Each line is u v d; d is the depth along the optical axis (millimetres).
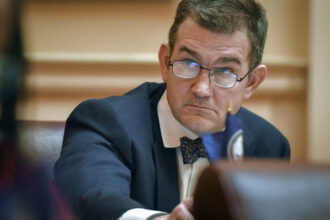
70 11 9516
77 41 9570
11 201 1552
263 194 1656
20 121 1661
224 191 1666
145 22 9719
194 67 4316
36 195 1637
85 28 9586
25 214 1573
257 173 1705
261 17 4566
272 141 5605
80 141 4312
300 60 10164
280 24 10281
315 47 10039
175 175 4598
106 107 4578
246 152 5363
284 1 10258
